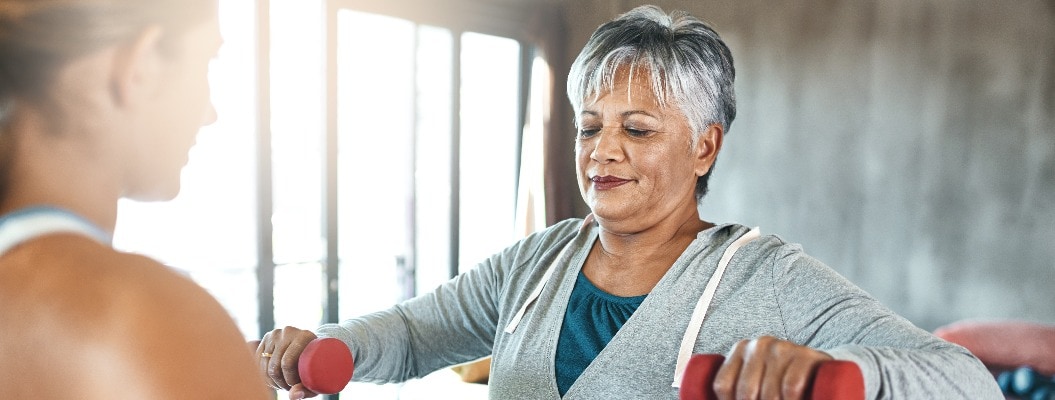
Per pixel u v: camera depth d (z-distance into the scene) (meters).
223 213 3.92
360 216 4.39
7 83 0.49
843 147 4.72
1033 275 4.22
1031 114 4.16
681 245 1.20
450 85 4.59
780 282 1.07
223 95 3.67
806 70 4.81
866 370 0.71
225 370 0.48
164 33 0.51
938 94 4.41
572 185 5.09
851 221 4.72
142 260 0.50
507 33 4.83
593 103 1.18
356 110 4.27
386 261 4.54
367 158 4.37
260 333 3.75
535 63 4.99
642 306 1.13
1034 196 4.19
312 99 4.02
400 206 4.55
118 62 0.50
